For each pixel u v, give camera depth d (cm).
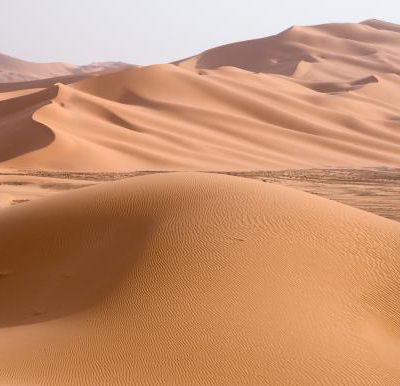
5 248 1680
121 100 8394
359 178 4753
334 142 7431
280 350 1098
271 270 1334
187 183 1783
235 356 1072
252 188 1756
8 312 1419
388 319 1280
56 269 1534
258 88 9425
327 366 1073
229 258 1362
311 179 4616
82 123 6375
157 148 6159
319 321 1202
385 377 1073
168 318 1180
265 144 7081
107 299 1284
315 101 9794
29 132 5816
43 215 1755
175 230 1473
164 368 1030
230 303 1222
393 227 1634
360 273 1382
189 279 1298
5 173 4766
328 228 1531
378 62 18475
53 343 1113
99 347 1090
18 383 937
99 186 1908
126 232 1552
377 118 9594
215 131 7350
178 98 8562
